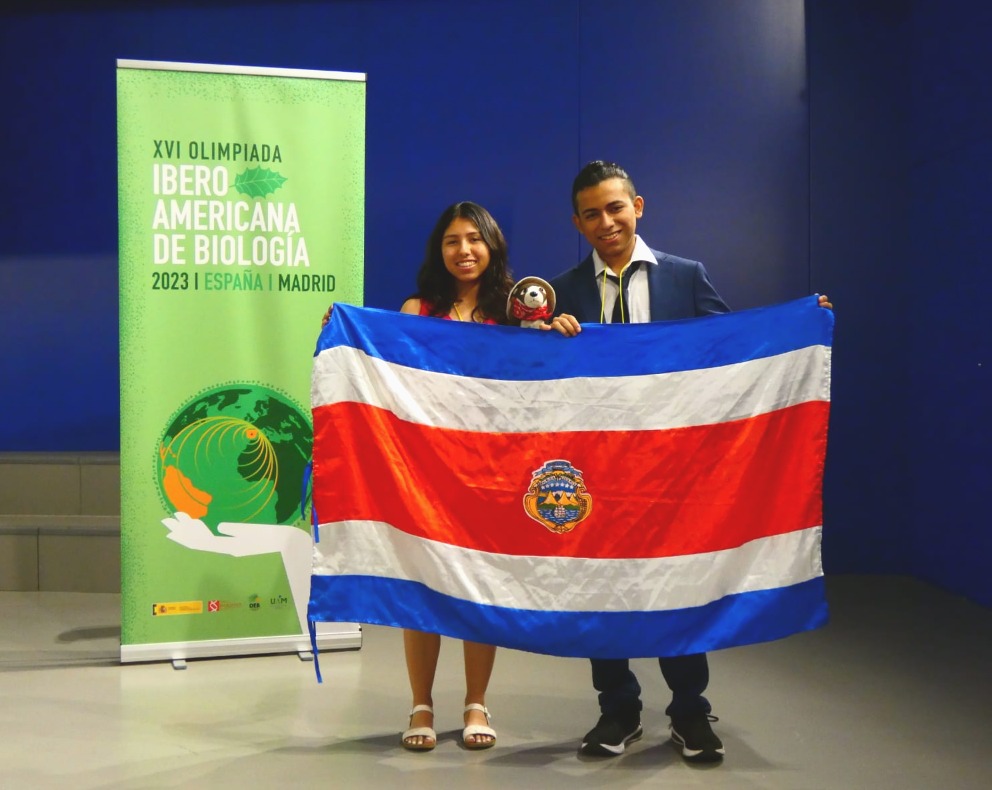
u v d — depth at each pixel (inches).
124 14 199.2
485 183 198.4
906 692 128.5
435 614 101.0
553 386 104.7
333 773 100.2
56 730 112.9
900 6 197.8
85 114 201.9
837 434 198.1
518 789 96.3
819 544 101.3
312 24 197.2
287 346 144.3
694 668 105.2
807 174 198.4
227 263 142.3
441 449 103.7
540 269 198.7
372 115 197.6
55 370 205.3
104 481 193.3
